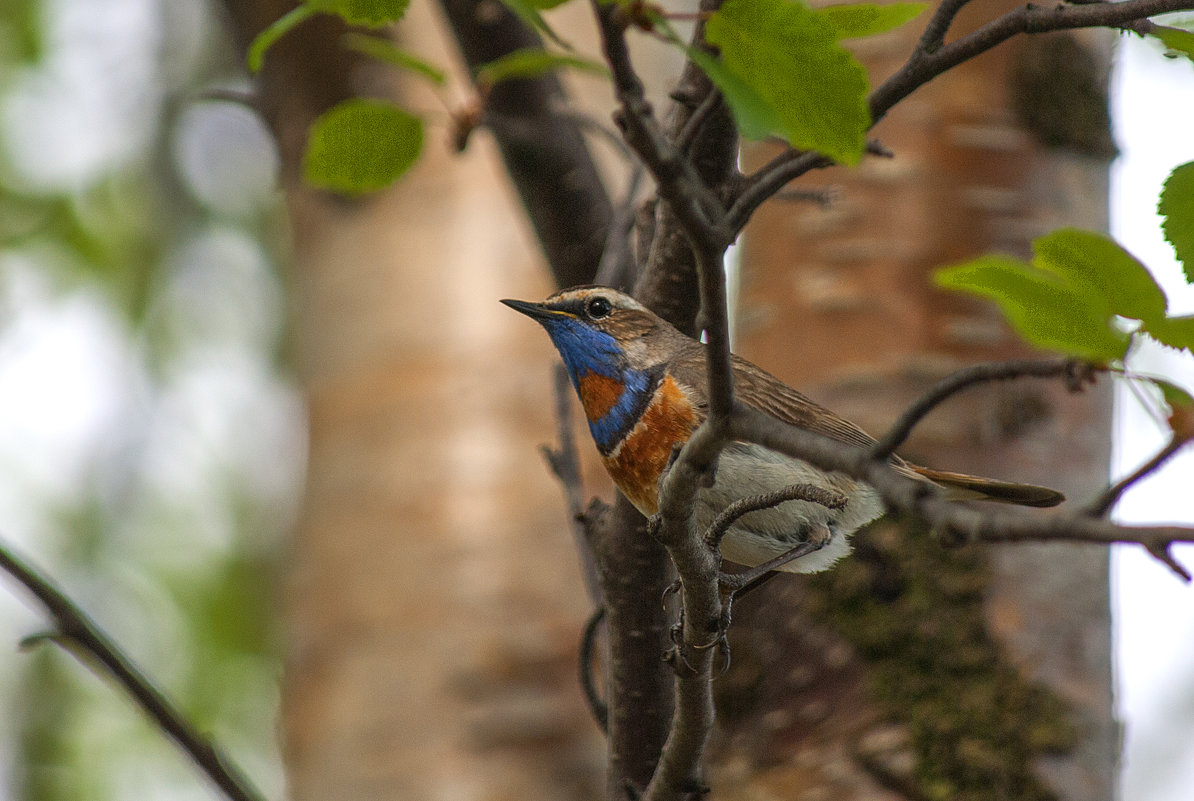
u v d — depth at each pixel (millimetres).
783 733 9656
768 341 11102
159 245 19594
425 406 13375
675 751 6816
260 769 17125
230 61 20047
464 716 12414
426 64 6918
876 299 10703
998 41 6109
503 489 13102
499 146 10172
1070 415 10453
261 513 19391
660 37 4828
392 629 12773
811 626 9867
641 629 7754
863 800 9203
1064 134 11102
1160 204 5270
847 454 4875
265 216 20672
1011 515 4164
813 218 11078
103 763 16406
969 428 10297
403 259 13914
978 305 10602
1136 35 6098
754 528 9047
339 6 6070
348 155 7160
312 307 14305
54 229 18375
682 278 7695
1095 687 9609
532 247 13961
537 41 9922
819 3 8633
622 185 14625
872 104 6332
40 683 16594
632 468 9297
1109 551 10133
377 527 13102
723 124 6984
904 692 9469
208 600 18078
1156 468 4137
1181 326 4430
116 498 18578
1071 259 4535
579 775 12328
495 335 13617
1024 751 9203
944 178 10883
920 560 9805
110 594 17875
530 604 12773
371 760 12414
